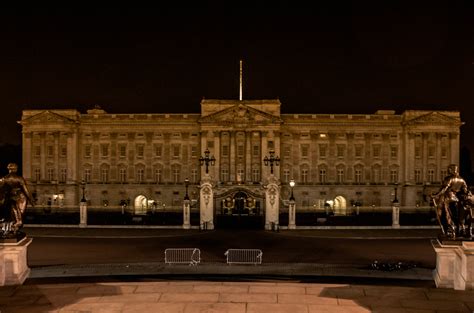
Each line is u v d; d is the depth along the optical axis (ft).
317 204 344.69
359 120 345.31
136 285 59.47
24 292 56.59
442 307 51.21
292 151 345.31
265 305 51.85
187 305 51.78
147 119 345.31
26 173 343.26
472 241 58.08
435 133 341.82
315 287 58.80
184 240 167.12
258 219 215.51
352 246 153.89
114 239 170.09
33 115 341.82
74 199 339.98
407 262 121.29
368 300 53.62
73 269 100.07
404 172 344.08
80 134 348.18
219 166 335.47
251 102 339.98
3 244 59.88
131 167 346.74
